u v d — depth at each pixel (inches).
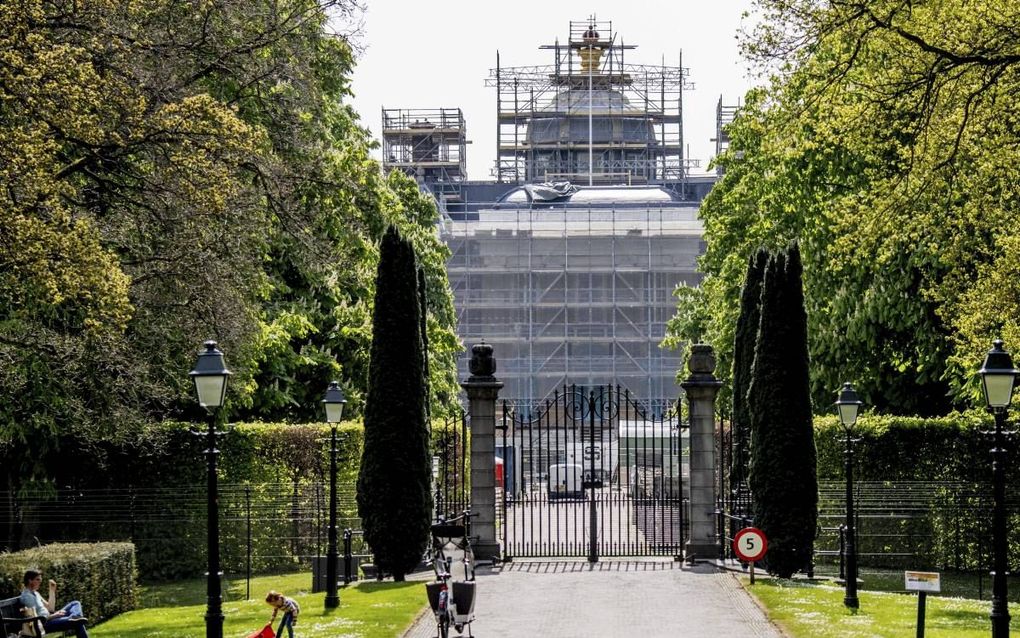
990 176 1144.8
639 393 3850.9
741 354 1489.9
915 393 1807.3
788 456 1220.5
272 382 1764.3
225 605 1148.5
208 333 1254.3
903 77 1093.8
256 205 1301.7
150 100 1100.5
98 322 954.1
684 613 994.7
